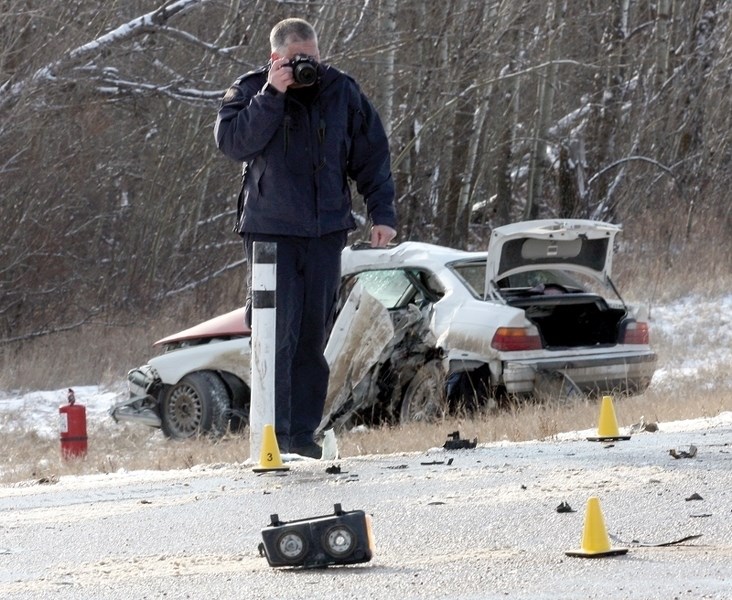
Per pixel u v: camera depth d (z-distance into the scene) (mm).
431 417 41656
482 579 15000
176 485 24750
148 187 88562
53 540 19531
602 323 43969
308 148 27297
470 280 43844
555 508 19609
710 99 108625
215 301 82875
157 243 87250
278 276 27594
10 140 80812
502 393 41312
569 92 108812
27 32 81438
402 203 98875
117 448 44156
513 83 101250
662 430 31594
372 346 39875
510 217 105750
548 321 43906
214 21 89562
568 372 41531
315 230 27484
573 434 32562
